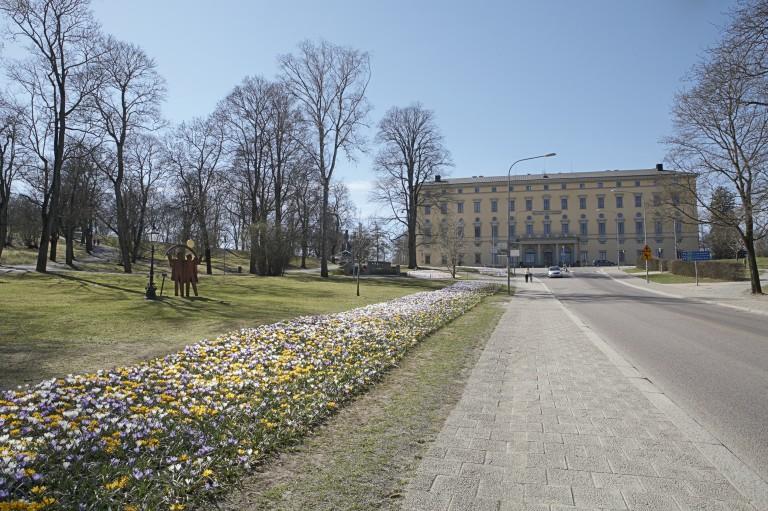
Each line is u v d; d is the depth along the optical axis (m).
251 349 9.83
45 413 5.38
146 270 53.94
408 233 70.75
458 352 10.68
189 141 48.31
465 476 4.31
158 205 64.81
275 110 48.59
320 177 50.16
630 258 108.38
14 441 4.43
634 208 108.62
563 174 116.94
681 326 16.56
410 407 6.46
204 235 49.31
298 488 4.04
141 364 8.37
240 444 4.78
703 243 96.75
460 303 23.02
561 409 6.43
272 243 49.12
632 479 4.28
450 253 61.03
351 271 58.91
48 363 8.51
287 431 5.21
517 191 113.94
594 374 8.56
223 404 5.94
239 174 48.69
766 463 4.69
